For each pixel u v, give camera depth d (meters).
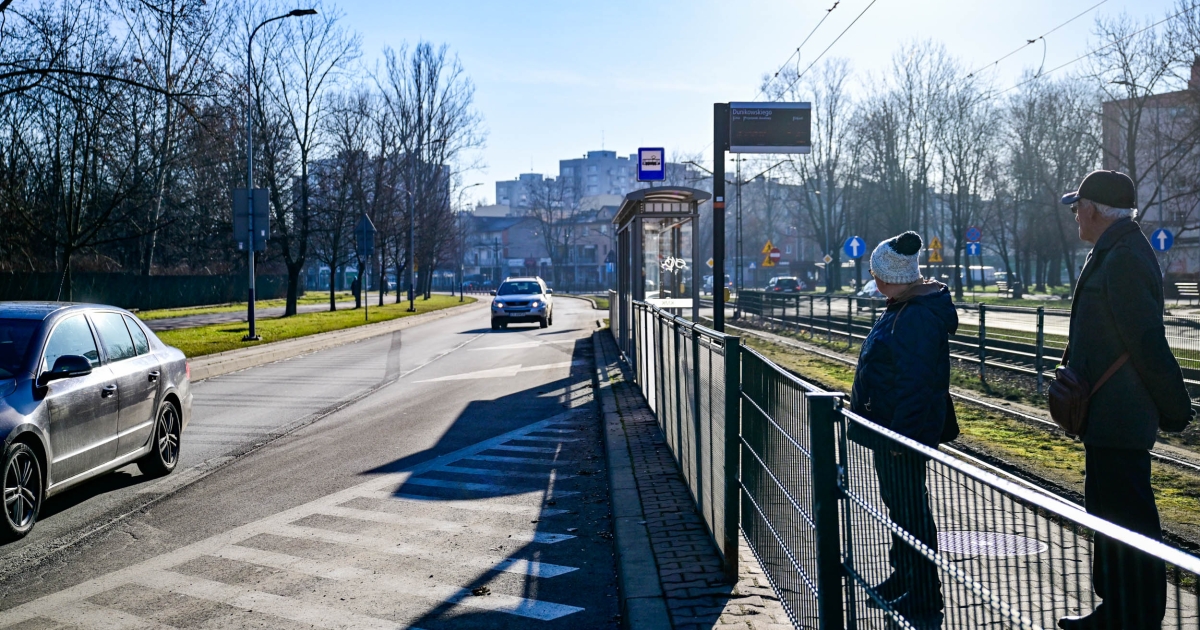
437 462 9.01
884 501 2.78
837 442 3.26
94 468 7.29
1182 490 6.88
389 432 10.88
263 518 6.84
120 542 6.23
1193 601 1.55
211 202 46.22
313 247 49.06
